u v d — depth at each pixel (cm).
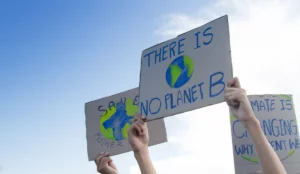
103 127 379
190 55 278
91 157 377
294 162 405
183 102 271
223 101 246
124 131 364
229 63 252
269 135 410
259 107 420
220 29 265
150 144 330
